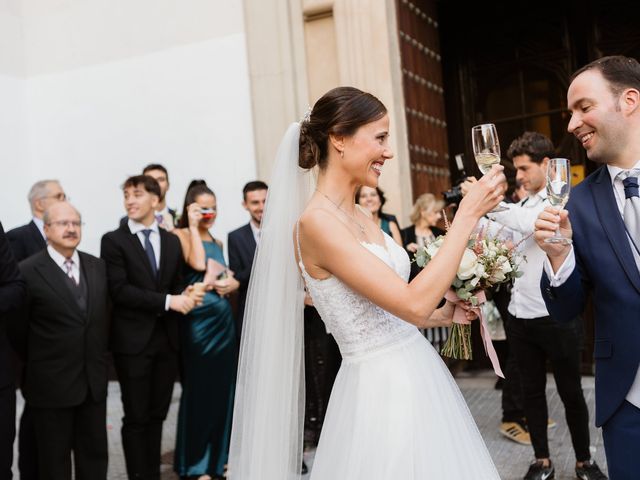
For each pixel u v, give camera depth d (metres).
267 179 6.77
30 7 7.87
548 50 7.45
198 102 7.14
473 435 2.49
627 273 2.25
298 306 2.62
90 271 4.22
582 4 7.25
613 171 2.36
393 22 6.48
